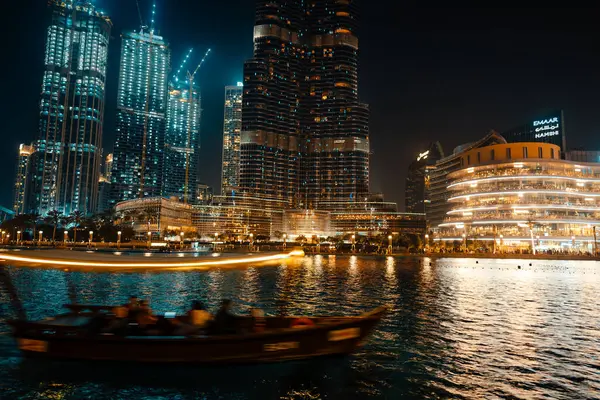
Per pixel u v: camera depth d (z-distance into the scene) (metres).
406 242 192.25
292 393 15.20
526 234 140.12
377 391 15.47
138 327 18.19
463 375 17.19
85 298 36.16
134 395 14.96
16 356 18.67
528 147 161.12
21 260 42.19
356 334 18.41
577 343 22.25
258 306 33.78
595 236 130.38
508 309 32.81
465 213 159.25
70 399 14.62
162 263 47.91
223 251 154.62
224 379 16.38
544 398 15.04
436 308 33.16
